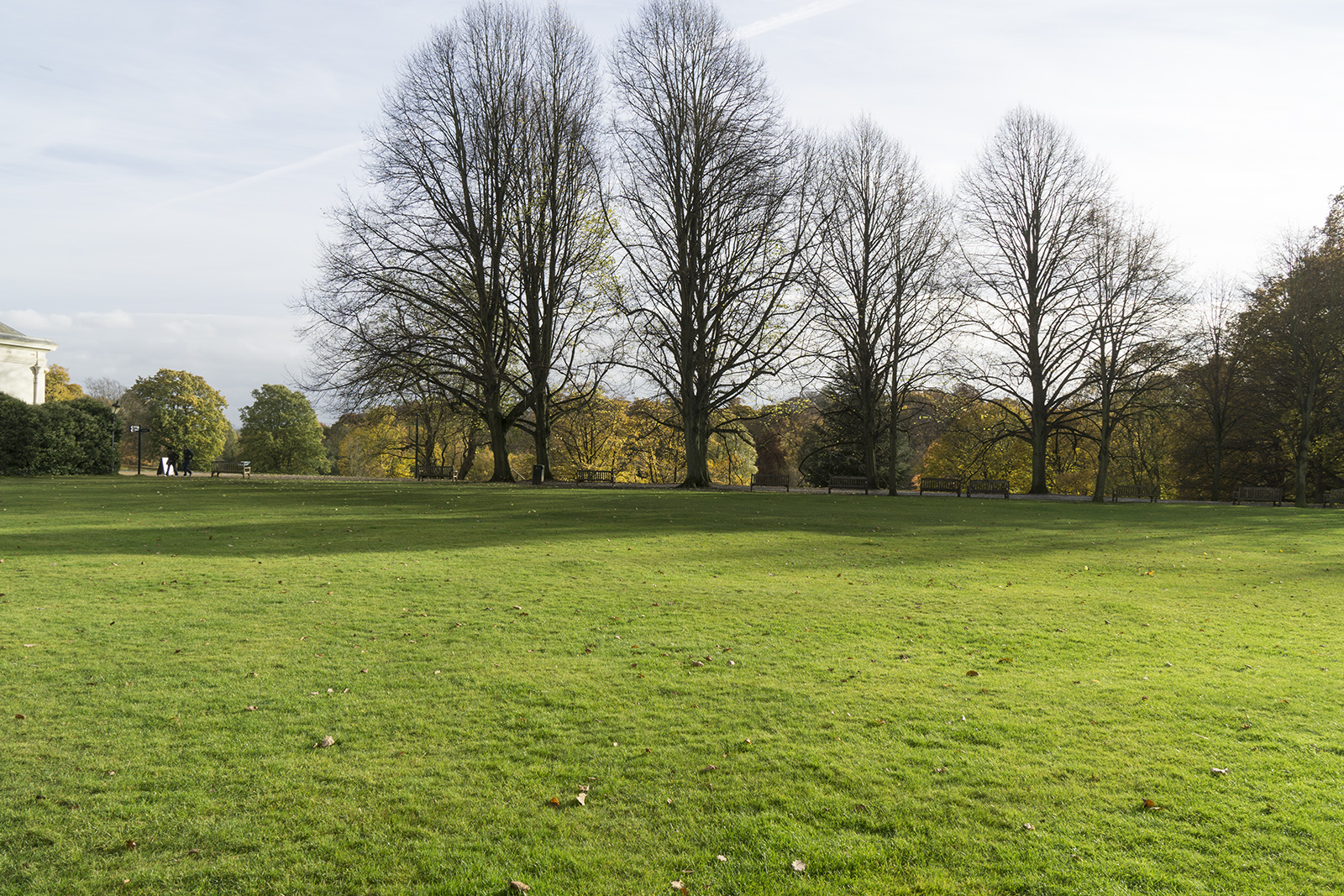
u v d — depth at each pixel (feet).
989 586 43.04
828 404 171.22
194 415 228.22
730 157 119.14
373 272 118.93
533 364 130.21
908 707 22.94
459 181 126.82
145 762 18.12
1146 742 20.52
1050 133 143.33
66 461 137.08
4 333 162.71
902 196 140.56
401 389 119.75
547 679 24.86
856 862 14.60
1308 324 125.90
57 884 13.42
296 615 32.50
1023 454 203.62
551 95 126.00
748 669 26.50
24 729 19.81
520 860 14.52
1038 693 24.58
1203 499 159.12
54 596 34.47
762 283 122.83
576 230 129.59
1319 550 60.34
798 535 64.03
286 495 94.07
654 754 19.24
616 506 86.63
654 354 127.34
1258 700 24.06
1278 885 13.96
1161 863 14.66
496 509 81.35
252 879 13.76
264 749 19.03
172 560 44.83
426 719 21.33
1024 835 15.67
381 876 13.96
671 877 14.07
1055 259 142.51
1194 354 137.28
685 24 122.42
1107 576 47.37
